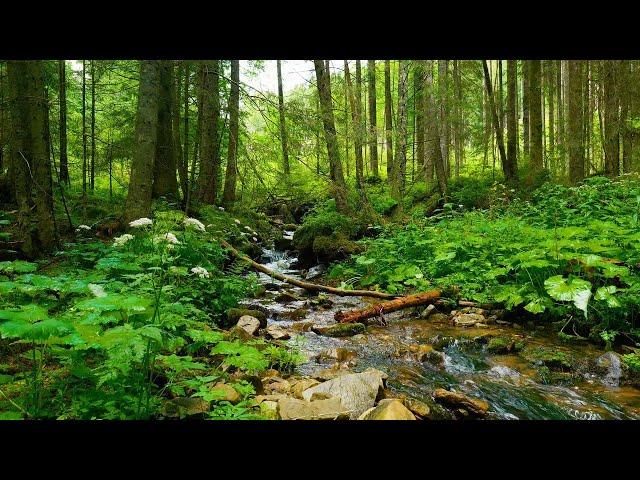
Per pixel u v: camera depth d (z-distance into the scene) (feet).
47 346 9.44
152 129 25.50
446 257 23.95
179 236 20.03
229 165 43.16
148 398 8.88
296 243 38.60
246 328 17.85
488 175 53.31
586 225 24.17
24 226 21.31
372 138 31.42
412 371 14.92
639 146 38.96
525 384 13.56
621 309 16.47
